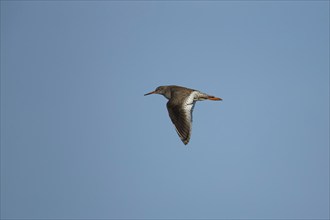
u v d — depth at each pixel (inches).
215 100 1091.9
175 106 1051.9
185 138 1014.4
